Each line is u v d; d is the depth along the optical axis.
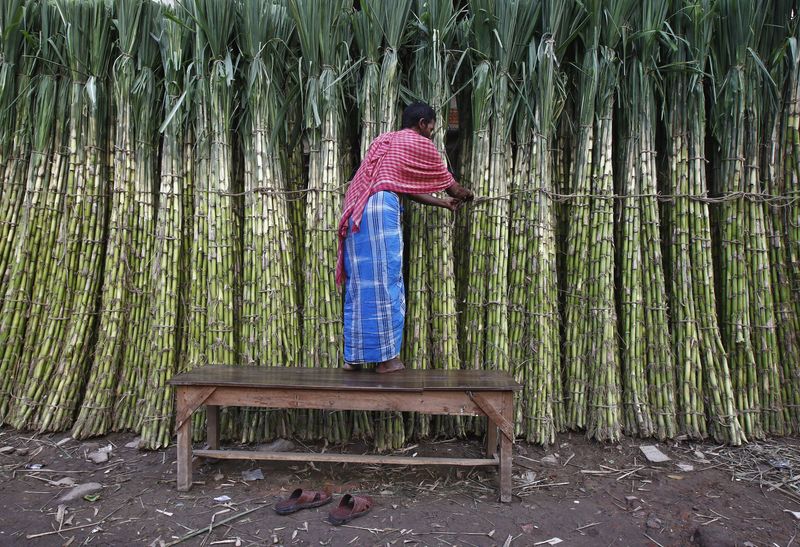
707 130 3.54
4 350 3.41
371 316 2.77
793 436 3.32
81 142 3.48
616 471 2.95
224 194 3.34
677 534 2.39
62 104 3.51
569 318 3.41
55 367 3.40
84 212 3.46
